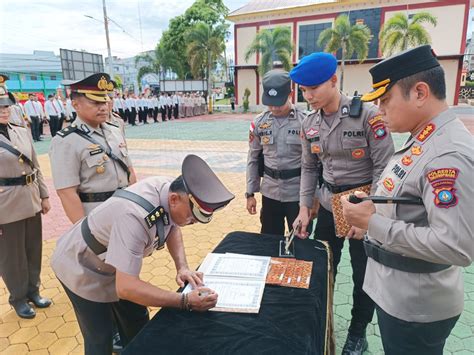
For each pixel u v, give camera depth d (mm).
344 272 3365
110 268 1711
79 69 24344
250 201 3082
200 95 26875
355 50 22953
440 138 1170
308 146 2350
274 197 2936
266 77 2740
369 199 1280
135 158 9039
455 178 1083
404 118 1248
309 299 1551
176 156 9227
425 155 1193
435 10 22594
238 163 8273
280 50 22594
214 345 1281
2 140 2496
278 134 2809
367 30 22719
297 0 27234
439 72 1191
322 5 24844
